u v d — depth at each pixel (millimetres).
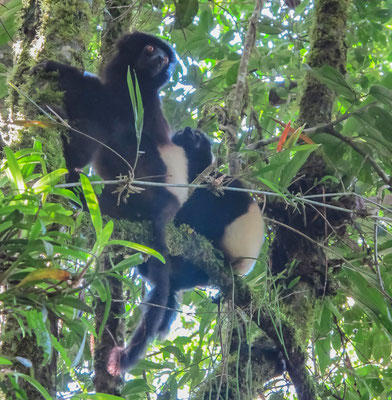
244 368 9219
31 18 7723
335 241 11141
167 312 10414
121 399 4977
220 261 9430
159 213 8859
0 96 9844
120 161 9016
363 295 10297
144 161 9094
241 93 10938
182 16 11711
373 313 10312
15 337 5625
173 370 9977
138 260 5164
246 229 11742
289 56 13586
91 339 8016
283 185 9031
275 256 10633
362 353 11266
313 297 10172
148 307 9055
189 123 14078
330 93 11430
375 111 10047
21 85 7172
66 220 5090
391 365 11500
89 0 8078
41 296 4895
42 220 5023
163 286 9266
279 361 9531
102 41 11805
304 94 11555
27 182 5609
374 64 16703
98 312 9273
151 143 9258
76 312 5207
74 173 7793
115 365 8227
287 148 7453
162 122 9977
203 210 11648
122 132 9109
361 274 10156
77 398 4938
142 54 9789
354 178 10734
